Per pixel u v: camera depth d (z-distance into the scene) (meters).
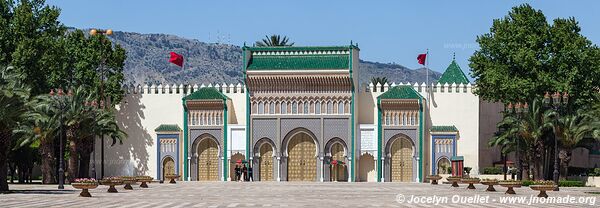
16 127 67.81
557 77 91.06
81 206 48.75
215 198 58.78
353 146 100.06
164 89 104.06
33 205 49.44
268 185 85.06
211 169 102.50
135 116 104.25
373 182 97.25
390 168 99.88
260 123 101.44
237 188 76.75
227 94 103.62
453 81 103.06
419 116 99.69
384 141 99.94
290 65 100.38
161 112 103.88
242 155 102.00
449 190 72.25
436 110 100.88
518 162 83.25
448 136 100.00
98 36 100.25
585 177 88.44
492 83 92.06
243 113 103.25
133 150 103.88
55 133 87.69
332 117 100.38
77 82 99.00
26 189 71.81
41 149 87.38
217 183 91.75
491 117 104.38
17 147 84.56
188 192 68.06
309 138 101.06
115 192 67.69
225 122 101.94
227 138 101.88
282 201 54.94
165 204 51.47
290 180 100.81
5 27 91.38
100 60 99.88
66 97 86.69
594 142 96.62
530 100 90.19
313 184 88.44
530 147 87.94
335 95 100.44
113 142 96.31
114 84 100.62
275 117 101.06
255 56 102.00
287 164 101.00
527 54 91.00
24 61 88.69
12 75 65.38
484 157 103.94
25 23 91.56
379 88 102.31
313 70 99.81
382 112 100.19
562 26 93.31
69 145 88.25
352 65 99.44
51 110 86.19
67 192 66.12
